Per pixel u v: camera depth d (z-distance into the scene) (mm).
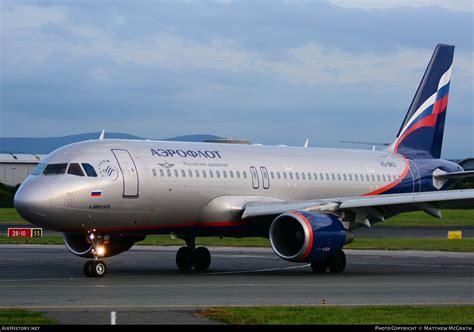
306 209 68500
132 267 75375
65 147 66375
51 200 61656
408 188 90562
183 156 71000
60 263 77750
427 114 94812
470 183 176500
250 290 53281
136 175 66312
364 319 39000
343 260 70562
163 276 65062
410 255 93875
